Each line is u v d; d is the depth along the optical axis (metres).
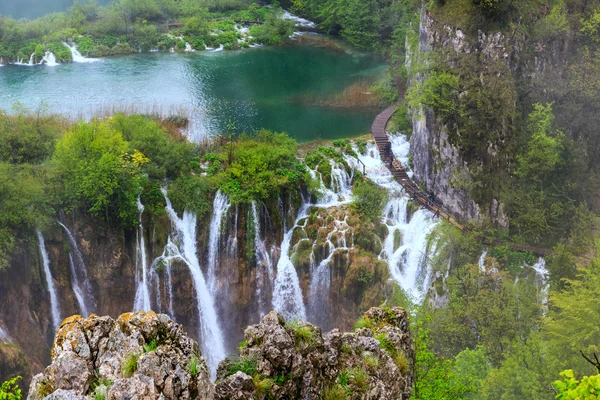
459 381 31.19
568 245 56.44
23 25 104.69
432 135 64.12
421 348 28.95
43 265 51.97
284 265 60.53
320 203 63.62
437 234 58.41
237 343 60.75
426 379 27.91
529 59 62.22
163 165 59.31
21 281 50.44
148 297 57.19
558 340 37.88
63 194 53.06
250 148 64.06
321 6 121.38
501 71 60.22
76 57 102.12
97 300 55.94
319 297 60.47
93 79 91.88
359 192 63.25
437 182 64.50
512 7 61.03
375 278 58.97
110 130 57.09
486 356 43.16
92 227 54.31
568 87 62.31
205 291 59.09
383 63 104.81
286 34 115.69
